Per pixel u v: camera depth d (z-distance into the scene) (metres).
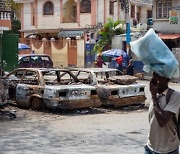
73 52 43.50
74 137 10.33
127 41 32.69
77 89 14.22
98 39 43.50
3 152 8.77
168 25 34.19
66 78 16.06
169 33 34.06
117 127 11.77
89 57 42.56
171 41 34.22
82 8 48.16
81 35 46.34
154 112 4.54
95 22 47.25
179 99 4.55
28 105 15.16
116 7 48.81
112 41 41.00
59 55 44.50
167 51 4.56
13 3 55.69
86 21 47.94
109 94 15.26
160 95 4.61
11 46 25.58
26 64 31.78
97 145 9.45
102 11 47.38
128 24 32.81
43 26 50.97
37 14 51.34
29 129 11.43
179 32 33.66
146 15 55.72
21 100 15.37
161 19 34.41
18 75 16.38
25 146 9.34
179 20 33.34
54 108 14.12
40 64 32.56
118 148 9.18
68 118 13.39
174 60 4.54
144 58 4.56
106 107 15.77
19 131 11.14
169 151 4.57
